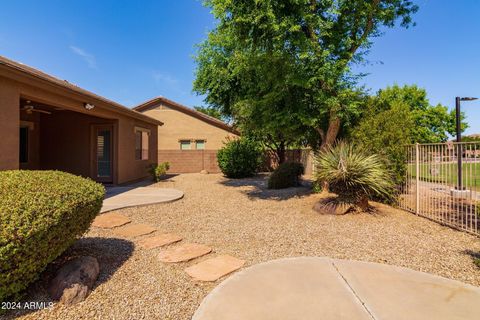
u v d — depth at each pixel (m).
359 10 7.60
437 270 3.56
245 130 13.41
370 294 2.83
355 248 4.36
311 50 7.35
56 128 11.41
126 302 2.80
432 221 5.88
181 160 19.72
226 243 4.57
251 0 6.96
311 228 5.43
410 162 7.02
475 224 5.38
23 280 2.60
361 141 7.39
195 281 3.24
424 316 2.45
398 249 4.31
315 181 8.34
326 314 2.48
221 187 11.58
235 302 2.68
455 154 6.27
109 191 9.37
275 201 8.18
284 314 2.48
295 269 3.45
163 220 5.92
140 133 13.39
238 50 9.34
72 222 3.08
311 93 8.27
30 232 2.46
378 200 7.45
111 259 3.76
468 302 2.69
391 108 7.84
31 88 6.48
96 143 11.27
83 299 2.81
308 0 7.23
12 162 5.92
